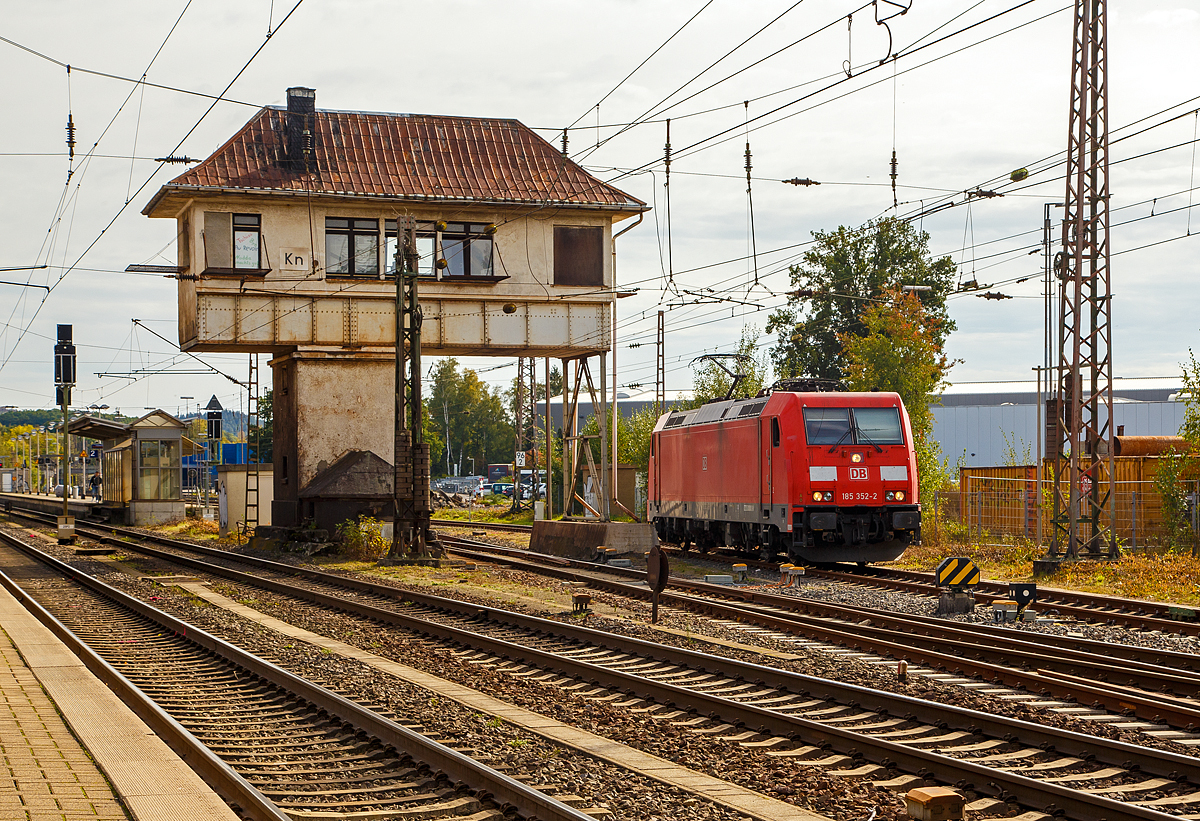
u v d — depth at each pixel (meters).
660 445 34.12
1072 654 13.67
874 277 63.97
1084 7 23.62
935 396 50.16
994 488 34.09
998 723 9.35
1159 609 17.80
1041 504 28.56
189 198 32.56
